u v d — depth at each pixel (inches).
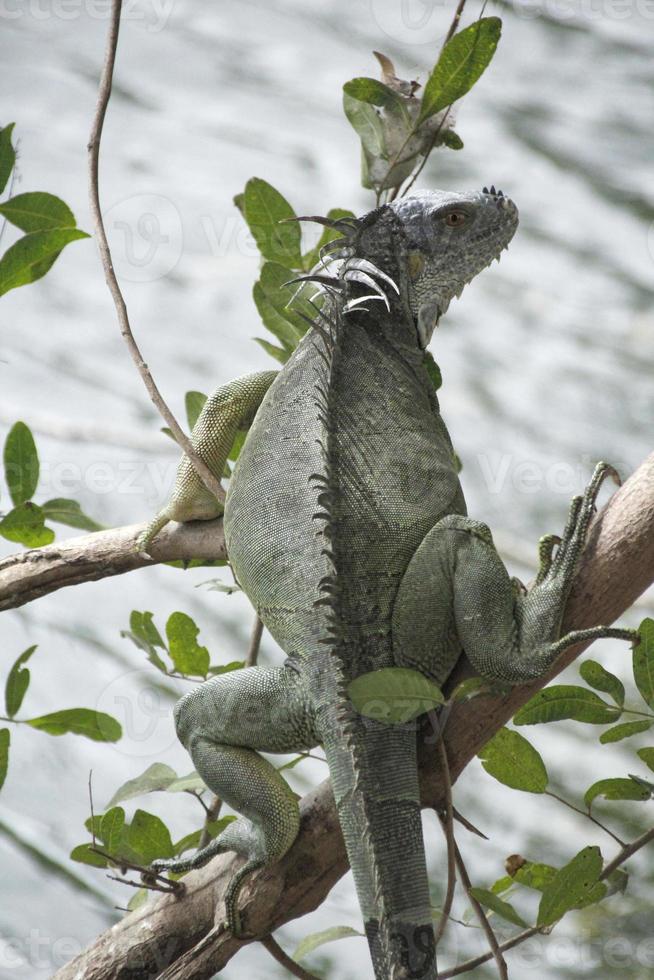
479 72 254.1
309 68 980.6
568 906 223.3
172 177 880.9
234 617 625.3
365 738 207.0
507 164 878.4
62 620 623.8
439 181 867.4
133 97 956.6
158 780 254.1
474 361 767.7
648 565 211.3
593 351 767.1
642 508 211.0
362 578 218.2
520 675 209.9
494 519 661.3
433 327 250.2
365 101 267.3
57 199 257.3
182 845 263.3
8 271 252.2
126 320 252.1
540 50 963.3
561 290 803.4
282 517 224.7
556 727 553.6
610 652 569.6
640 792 233.0
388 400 231.6
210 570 655.8
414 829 203.8
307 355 240.1
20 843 503.2
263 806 218.4
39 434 717.3
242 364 778.8
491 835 507.2
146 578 656.4
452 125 272.4
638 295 792.9
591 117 908.6
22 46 1014.4
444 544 219.0
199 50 1010.7
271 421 235.9
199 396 287.6
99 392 756.0
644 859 480.4
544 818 513.3
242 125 928.9
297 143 913.5
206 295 826.2
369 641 217.0
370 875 198.8
